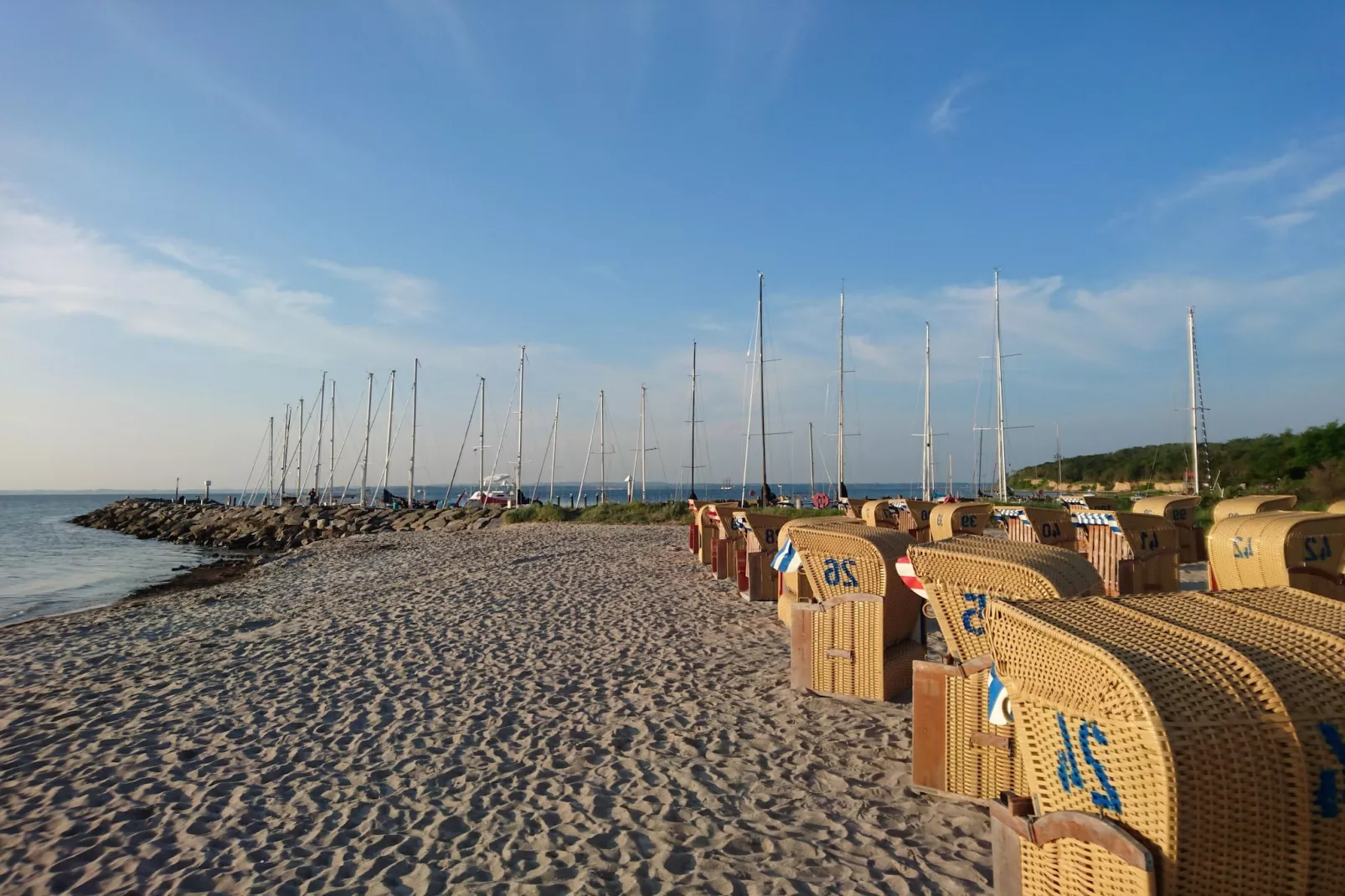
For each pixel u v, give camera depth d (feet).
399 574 55.62
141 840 14.33
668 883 11.86
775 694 20.75
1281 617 8.05
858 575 19.67
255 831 14.53
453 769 17.06
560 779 16.19
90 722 21.80
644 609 34.65
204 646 32.42
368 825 14.52
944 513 32.63
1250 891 6.17
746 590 36.76
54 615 48.98
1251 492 101.86
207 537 145.28
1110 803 6.75
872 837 12.87
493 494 192.65
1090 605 8.52
